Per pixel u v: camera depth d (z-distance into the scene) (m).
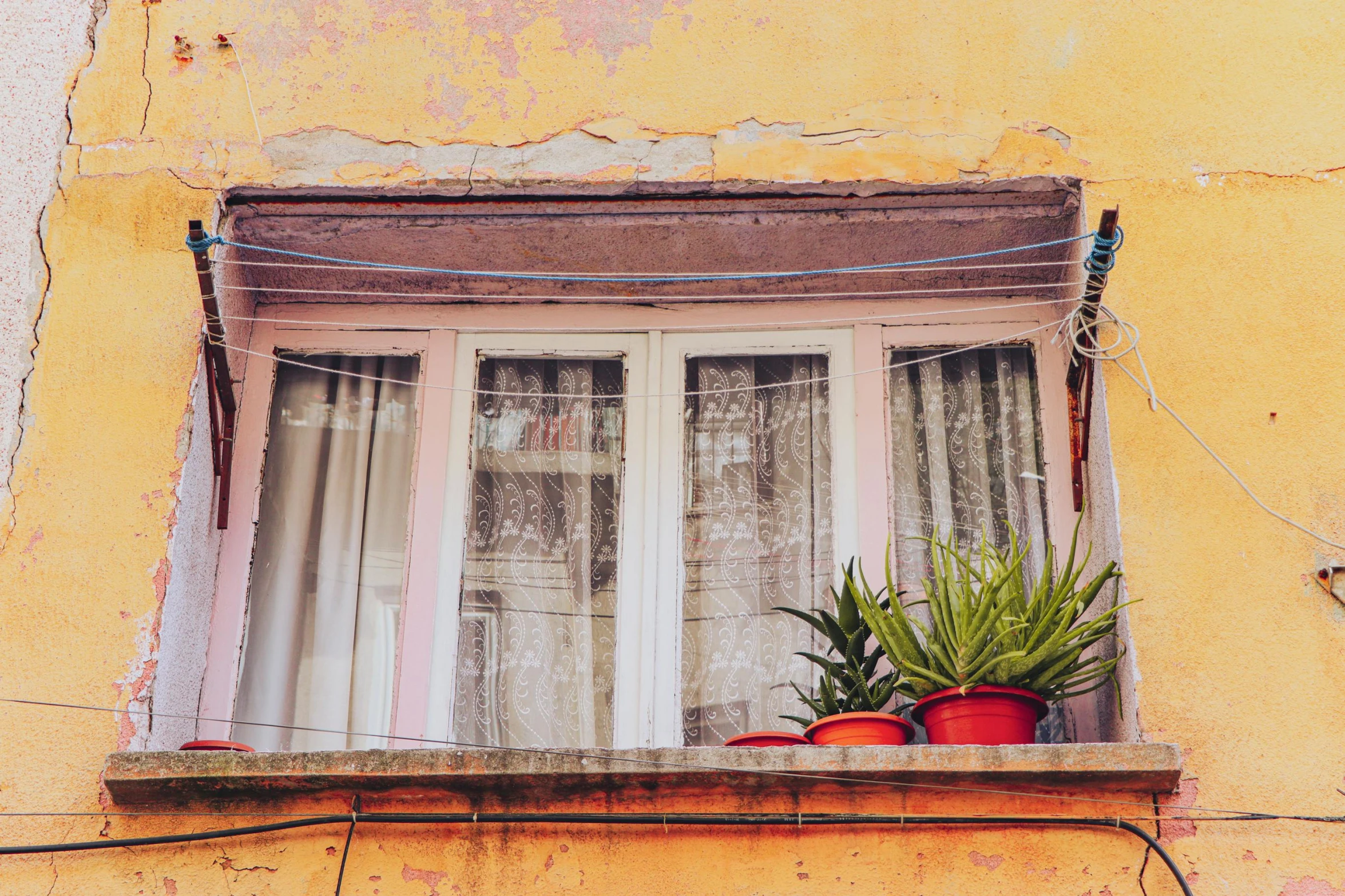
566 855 3.16
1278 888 3.02
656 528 3.91
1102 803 3.11
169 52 4.04
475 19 4.06
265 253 4.03
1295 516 3.39
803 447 4.01
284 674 3.78
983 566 3.40
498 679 3.76
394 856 3.18
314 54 4.04
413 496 3.95
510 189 3.84
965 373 4.05
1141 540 3.40
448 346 4.14
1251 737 3.17
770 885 3.10
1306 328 3.59
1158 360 3.58
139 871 3.17
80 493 3.54
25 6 4.09
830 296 4.13
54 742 3.29
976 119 3.86
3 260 3.79
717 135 3.87
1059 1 4.00
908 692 3.47
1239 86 3.85
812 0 4.05
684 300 4.16
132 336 3.71
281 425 4.07
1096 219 3.71
